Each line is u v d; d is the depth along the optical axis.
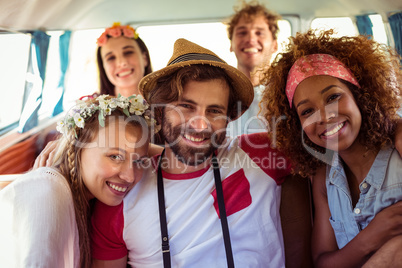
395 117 1.46
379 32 3.53
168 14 3.70
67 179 1.40
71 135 1.39
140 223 1.45
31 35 3.20
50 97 3.58
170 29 3.83
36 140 3.17
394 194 1.38
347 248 1.46
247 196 1.49
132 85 3.86
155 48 3.90
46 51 3.38
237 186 1.50
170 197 1.46
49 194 1.24
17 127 3.07
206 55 1.48
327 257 1.53
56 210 1.22
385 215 1.37
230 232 1.44
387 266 1.30
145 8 3.62
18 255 1.15
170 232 1.44
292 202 1.72
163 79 1.50
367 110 1.42
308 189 1.76
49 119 3.49
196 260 1.41
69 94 3.86
